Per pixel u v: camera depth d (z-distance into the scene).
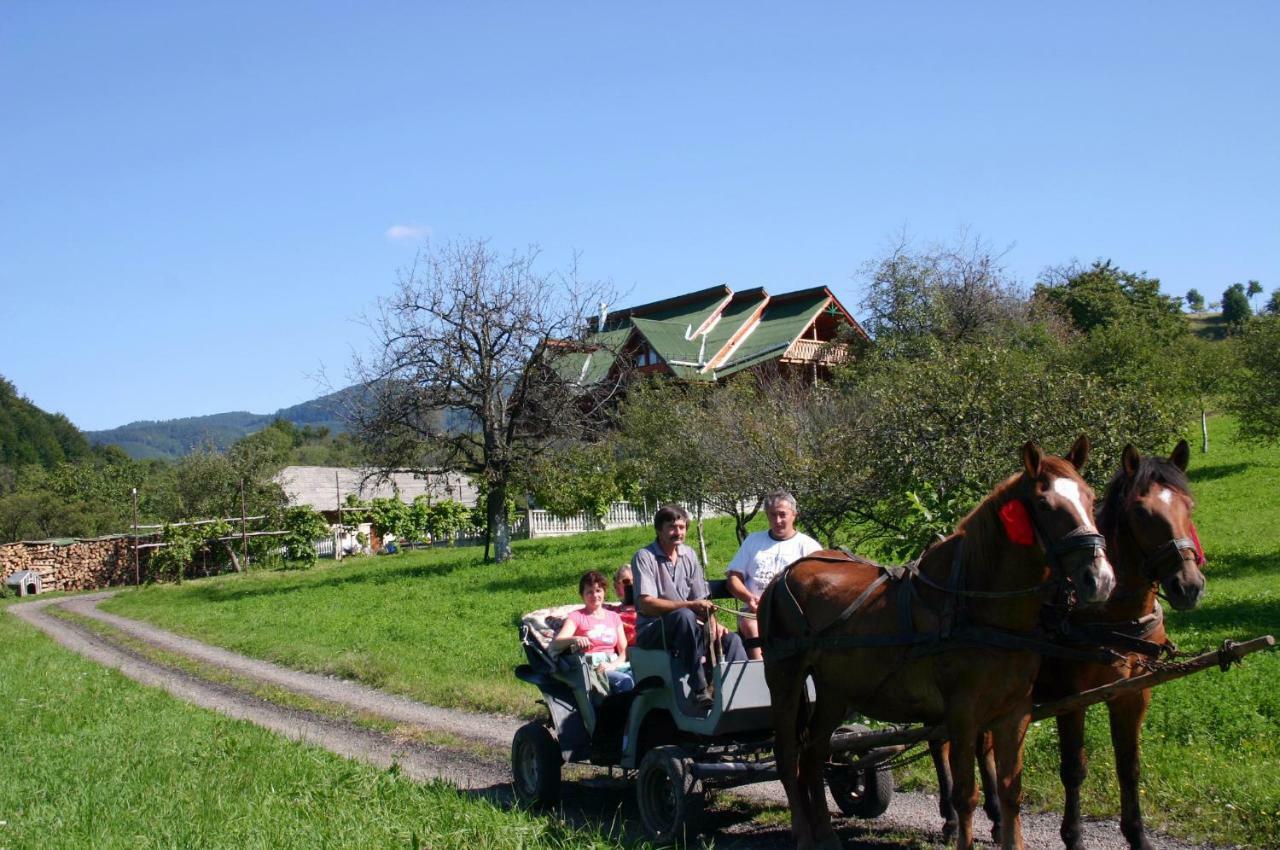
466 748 11.20
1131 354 34.25
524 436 34.75
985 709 6.07
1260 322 31.28
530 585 26.16
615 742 8.62
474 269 33.66
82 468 85.75
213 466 54.31
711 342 49.31
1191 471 34.66
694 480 22.45
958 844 6.03
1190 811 7.18
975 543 6.22
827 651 6.92
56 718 12.66
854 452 15.48
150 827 7.22
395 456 34.34
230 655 20.11
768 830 7.82
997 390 13.95
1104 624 6.53
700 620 7.90
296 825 7.12
